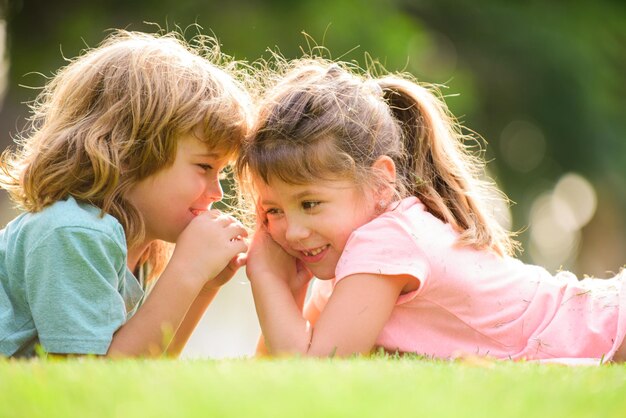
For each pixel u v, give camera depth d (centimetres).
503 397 418
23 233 686
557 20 2927
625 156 3002
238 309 2245
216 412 368
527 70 2938
